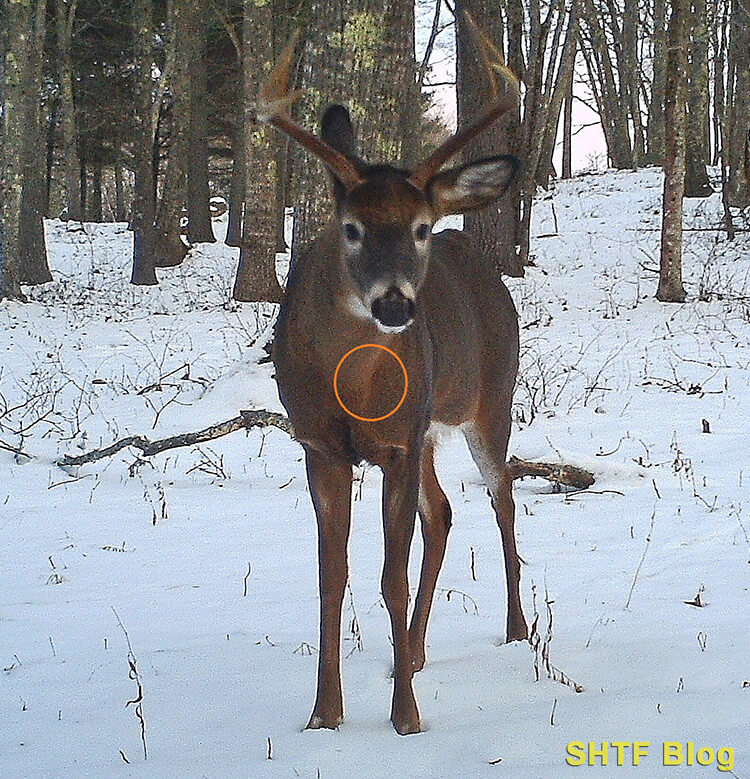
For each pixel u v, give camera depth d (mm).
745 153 24062
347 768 3576
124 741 3918
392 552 4141
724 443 8906
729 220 22125
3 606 5570
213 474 8289
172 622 5324
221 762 3660
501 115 4062
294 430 4316
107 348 14242
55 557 6395
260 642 4996
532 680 4371
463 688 4328
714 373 11953
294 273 4434
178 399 10727
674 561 6066
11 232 18500
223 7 26328
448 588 5793
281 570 6129
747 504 7152
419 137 26781
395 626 4051
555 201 29828
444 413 4984
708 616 5102
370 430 4156
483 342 5258
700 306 16859
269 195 18438
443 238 5512
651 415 10039
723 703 3943
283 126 4004
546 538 6645
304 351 4176
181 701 4289
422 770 3543
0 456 8750
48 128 33875
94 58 31969
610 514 7105
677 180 17078
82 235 27891
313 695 4324
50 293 19703
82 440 9180
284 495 7734
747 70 23906
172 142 23547
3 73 18375
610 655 4613
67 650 4941
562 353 13414
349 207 3936
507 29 19344
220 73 30766
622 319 16062
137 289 20672
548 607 5004
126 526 7012
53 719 4156
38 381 11547
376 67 8859
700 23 27156
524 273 19797
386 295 3771
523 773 3434
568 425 9680
